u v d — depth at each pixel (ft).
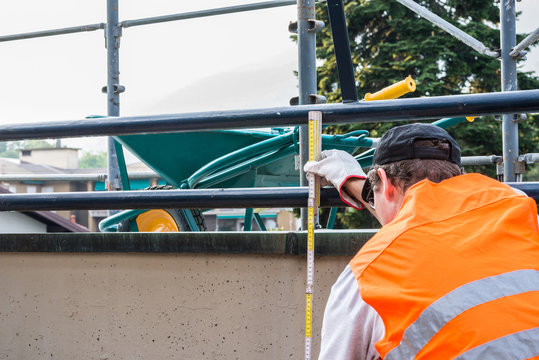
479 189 3.51
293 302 6.05
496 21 62.95
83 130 6.23
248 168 12.32
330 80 59.72
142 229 13.34
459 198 3.43
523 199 3.40
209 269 6.31
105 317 6.64
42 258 6.90
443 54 57.82
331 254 5.84
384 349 3.13
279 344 6.08
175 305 6.40
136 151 12.66
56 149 189.78
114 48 17.85
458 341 2.91
